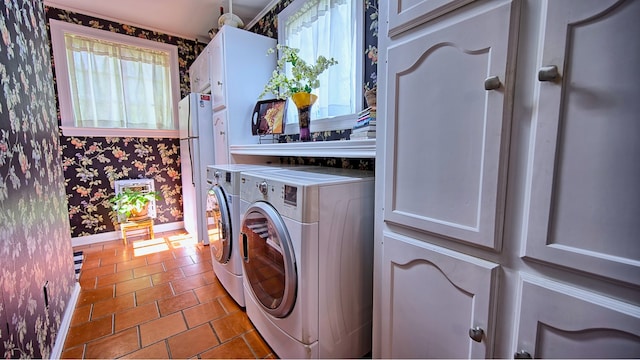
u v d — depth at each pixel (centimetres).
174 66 333
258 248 144
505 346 76
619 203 55
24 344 106
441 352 91
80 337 150
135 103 315
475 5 74
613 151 55
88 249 280
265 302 138
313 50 217
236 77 250
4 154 101
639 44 50
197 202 290
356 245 128
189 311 175
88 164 296
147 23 306
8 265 98
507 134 69
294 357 123
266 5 269
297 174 149
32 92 137
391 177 101
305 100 194
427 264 93
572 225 61
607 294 58
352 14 185
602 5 54
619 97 53
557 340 66
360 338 135
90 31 284
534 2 63
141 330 157
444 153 84
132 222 297
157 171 336
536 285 68
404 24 92
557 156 62
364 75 181
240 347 144
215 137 283
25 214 116
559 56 60
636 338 55
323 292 119
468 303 82
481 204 76
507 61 67
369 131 137
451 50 79
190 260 253
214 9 277
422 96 88
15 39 121
